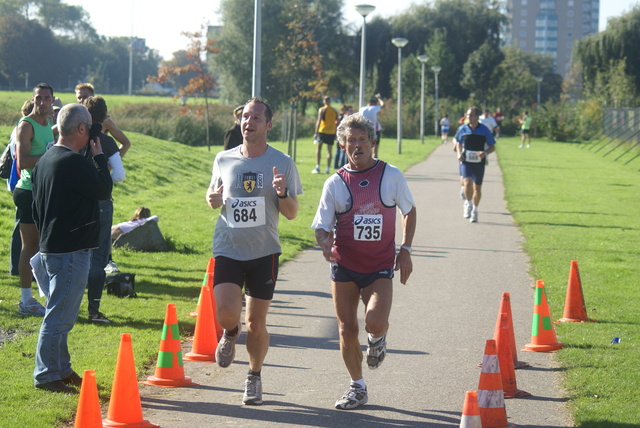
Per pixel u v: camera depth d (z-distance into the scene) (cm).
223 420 664
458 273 1375
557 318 1048
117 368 643
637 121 4941
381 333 673
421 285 1270
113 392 642
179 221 1859
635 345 902
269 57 7388
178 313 1030
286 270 1370
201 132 5122
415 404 713
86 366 783
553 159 4703
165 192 2367
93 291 956
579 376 784
